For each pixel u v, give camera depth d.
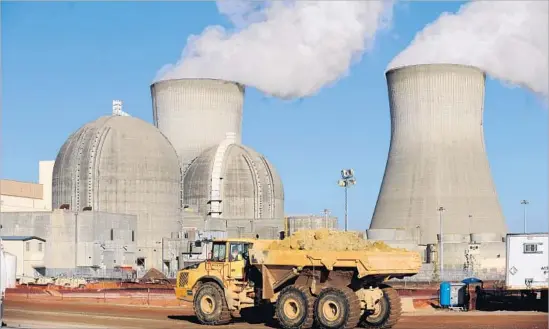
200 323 36.97
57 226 92.62
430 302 50.03
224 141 128.38
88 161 105.81
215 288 36.53
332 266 33.69
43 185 124.88
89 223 93.12
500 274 94.88
